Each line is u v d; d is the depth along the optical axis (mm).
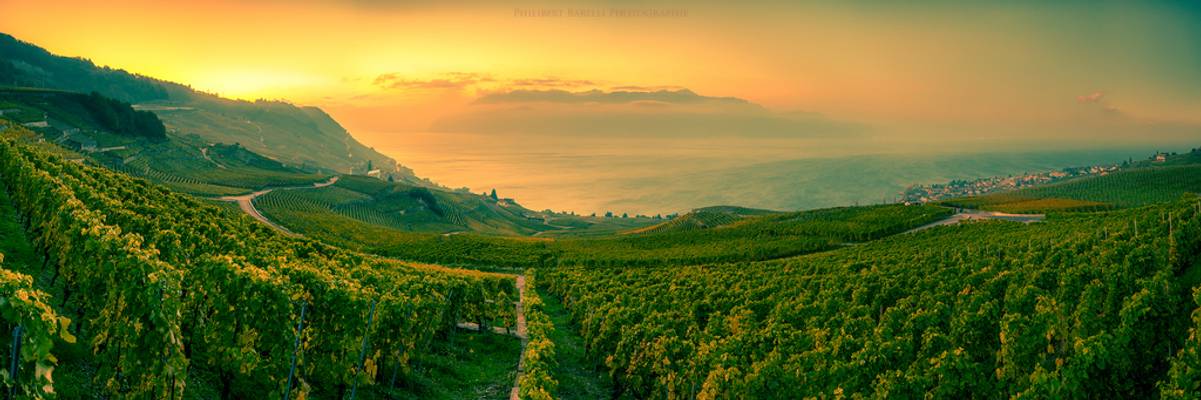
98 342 21609
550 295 93812
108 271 22094
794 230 146125
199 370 26922
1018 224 117250
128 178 90938
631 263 119438
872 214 162875
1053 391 29844
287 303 25141
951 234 117438
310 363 28203
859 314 52312
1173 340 37906
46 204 37406
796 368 35938
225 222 71688
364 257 76500
